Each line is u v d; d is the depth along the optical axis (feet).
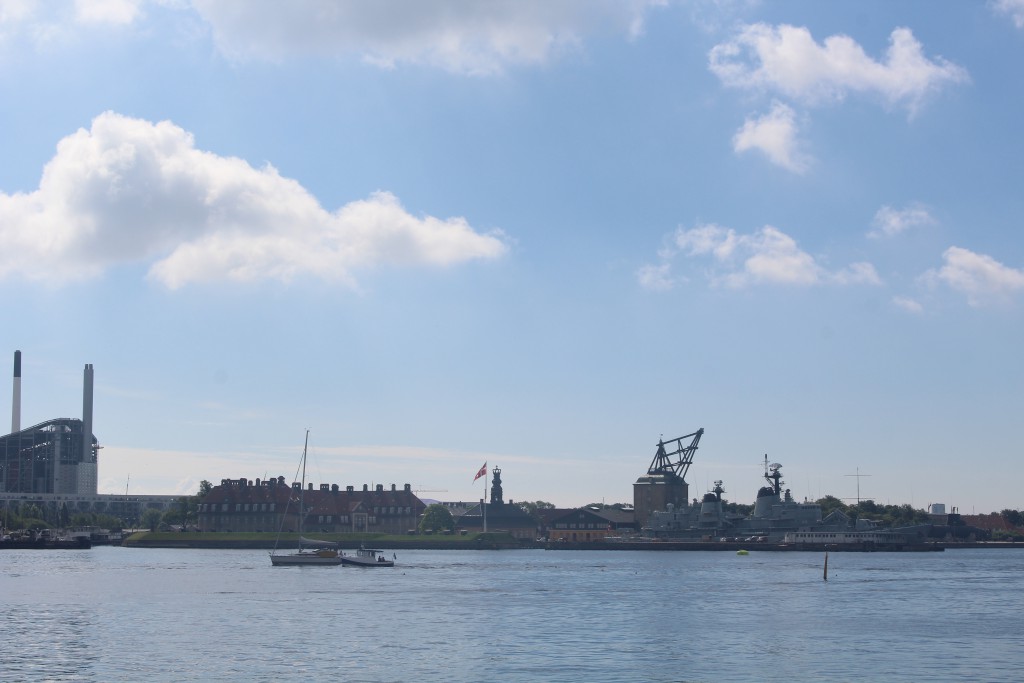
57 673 237.25
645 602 396.98
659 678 235.40
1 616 340.80
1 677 232.53
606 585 483.10
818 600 407.85
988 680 233.96
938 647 279.90
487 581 509.35
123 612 354.54
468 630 310.65
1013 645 283.79
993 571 608.60
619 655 265.54
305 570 600.39
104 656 259.80
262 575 549.13
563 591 448.65
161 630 307.78
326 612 358.23
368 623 327.26
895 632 309.83
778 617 347.77
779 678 236.02
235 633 302.04
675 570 611.88
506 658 260.01
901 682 231.50
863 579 529.86
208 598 406.41
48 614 346.95
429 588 461.37
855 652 271.28
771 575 560.61
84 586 463.83
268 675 236.22
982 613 360.07
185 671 240.32
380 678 233.96
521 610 366.84
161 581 499.10
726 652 270.67
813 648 277.85
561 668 247.09
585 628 317.42
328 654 264.72
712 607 379.14
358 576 546.26
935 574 576.20
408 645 280.72
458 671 242.37
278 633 302.66
